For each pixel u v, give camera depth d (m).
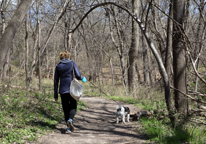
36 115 5.78
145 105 9.33
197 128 4.81
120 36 16.47
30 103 6.60
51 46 27.17
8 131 4.02
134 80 15.37
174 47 5.62
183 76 5.56
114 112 8.45
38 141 3.92
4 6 15.41
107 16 16.45
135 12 14.71
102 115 7.73
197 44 6.21
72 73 4.62
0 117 4.78
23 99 7.31
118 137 4.46
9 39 4.71
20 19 4.90
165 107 5.82
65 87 4.52
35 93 9.25
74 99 4.62
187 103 5.41
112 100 12.40
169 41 7.91
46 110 6.64
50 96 9.37
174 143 3.76
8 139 3.70
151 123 5.31
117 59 23.12
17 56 22.84
